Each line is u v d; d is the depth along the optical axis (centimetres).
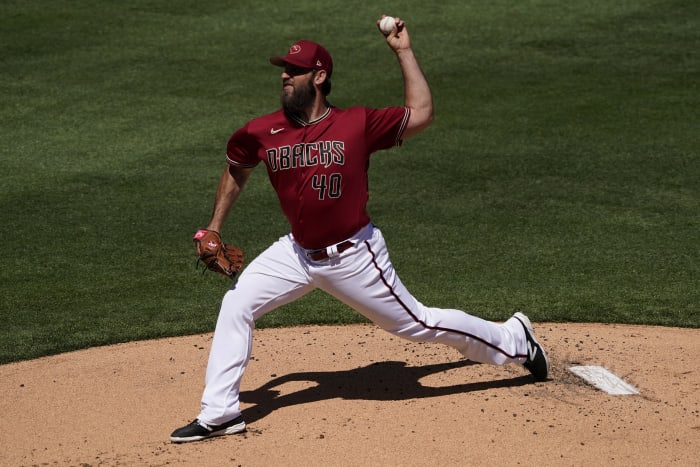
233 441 1767
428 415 1866
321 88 1745
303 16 5728
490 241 3145
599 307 2592
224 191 1845
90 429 1858
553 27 5544
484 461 1661
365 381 2072
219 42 5359
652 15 5700
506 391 1994
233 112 4475
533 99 4609
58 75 4928
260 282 1814
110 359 2269
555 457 1677
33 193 3612
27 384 2119
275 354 2283
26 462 1712
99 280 2856
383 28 1783
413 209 3456
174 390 2058
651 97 4597
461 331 1895
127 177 3778
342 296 1820
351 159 1734
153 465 1675
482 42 5344
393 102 4531
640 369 2130
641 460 1667
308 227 1758
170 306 2656
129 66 5038
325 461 1672
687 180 3678
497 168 3844
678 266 2900
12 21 5628
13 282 2838
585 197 3528
